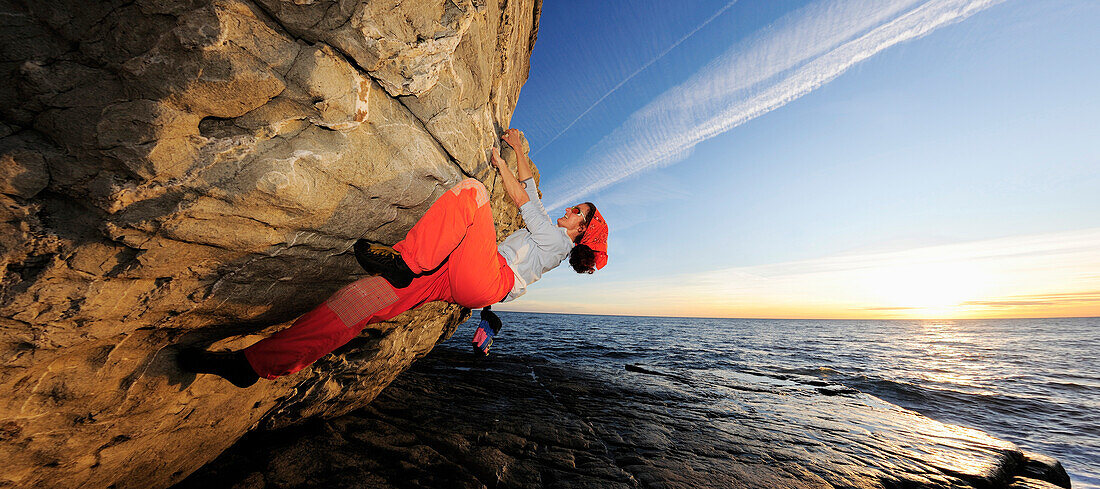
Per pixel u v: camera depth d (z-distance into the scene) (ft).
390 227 7.24
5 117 3.73
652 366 47.03
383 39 4.84
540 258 8.27
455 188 6.30
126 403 6.47
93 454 6.82
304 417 13.71
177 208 4.41
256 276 6.19
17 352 4.60
